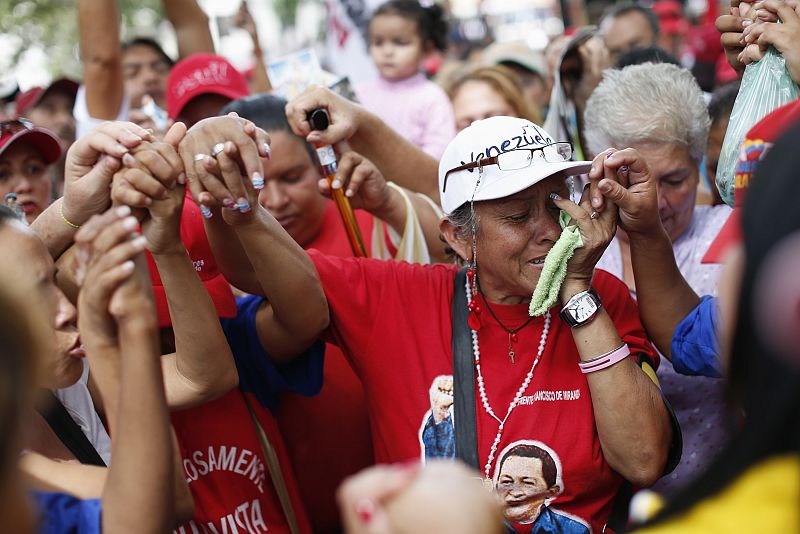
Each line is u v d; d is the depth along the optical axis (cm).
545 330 241
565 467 231
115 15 419
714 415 274
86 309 173
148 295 175
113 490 167
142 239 170
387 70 528
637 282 254
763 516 117
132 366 169
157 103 537
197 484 247
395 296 254
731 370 121
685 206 293
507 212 238
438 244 310
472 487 132
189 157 220
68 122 511
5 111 618
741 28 261
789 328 110
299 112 291
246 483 251
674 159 284
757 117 233
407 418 244
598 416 229
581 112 383
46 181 326
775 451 116
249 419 255
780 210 114
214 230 242
